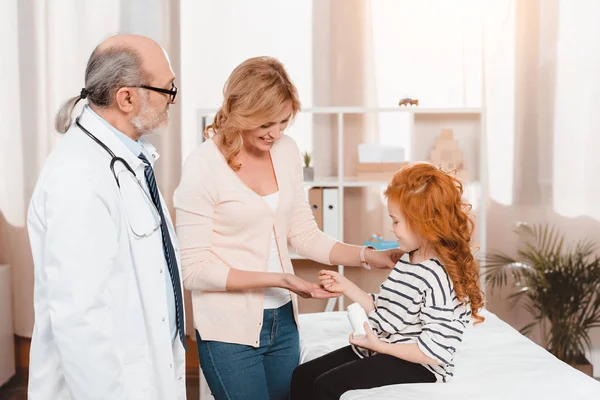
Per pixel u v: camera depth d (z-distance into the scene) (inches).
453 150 137.3
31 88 145.6
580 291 134.9
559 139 148.1
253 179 79.7
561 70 147.0
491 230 152.6
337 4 149.5
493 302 153.6
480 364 78.5
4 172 146.6
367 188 151.2
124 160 62.1
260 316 78.8
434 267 71.1
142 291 62.7
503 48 149.0
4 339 141.5
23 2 144.3
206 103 151.2
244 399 79.3
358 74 150.3
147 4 146.1
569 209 148.7
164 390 63.7
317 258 87.8
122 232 61.1
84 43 145.3
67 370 56.9
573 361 137.1
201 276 76.2
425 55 150.2
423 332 69.7
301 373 78.1
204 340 79.2
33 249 60.1
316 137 150.9
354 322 73.5
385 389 70.2
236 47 150.6
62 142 61.2
